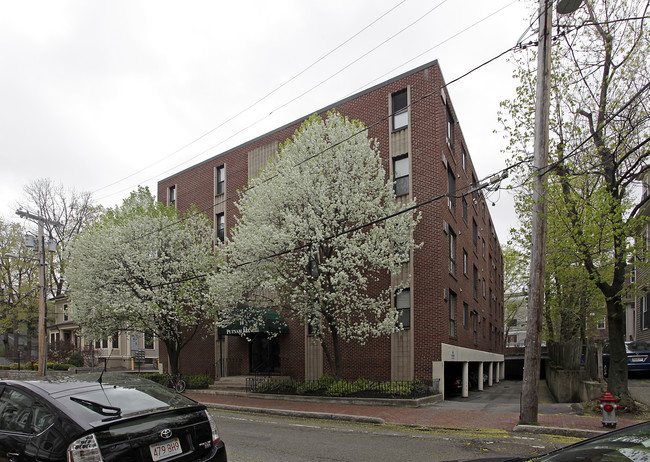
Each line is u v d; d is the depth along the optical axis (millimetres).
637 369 19984
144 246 21953
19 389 4961
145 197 23750
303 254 16375
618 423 10805
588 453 3139
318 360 19812
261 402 17000
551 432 10273
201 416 5074
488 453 8281
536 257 11188
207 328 23719
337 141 16906
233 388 20844
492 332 35000
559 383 16281
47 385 4945
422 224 17906
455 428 11164
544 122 11328
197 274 21844
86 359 35594
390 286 18062
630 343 20703
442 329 17016
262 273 16641
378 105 19719
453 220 20516
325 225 16438
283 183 16297
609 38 12227
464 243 23234
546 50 11211
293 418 13609
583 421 11188
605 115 12289
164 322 22219
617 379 12438
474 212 27453
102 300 20953
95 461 4020
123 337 38625
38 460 4172
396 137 19047
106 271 21469
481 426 11367
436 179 17828
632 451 2961
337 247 16578
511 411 13812
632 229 12016
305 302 16375
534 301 11078
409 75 19000
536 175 11242
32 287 37750
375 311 16266
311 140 16844
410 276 17562
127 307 20688
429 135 18219
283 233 15570
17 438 4500
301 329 20625
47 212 39812
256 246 16094
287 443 9266
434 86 18391
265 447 8859
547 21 11133
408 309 17812
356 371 18500
